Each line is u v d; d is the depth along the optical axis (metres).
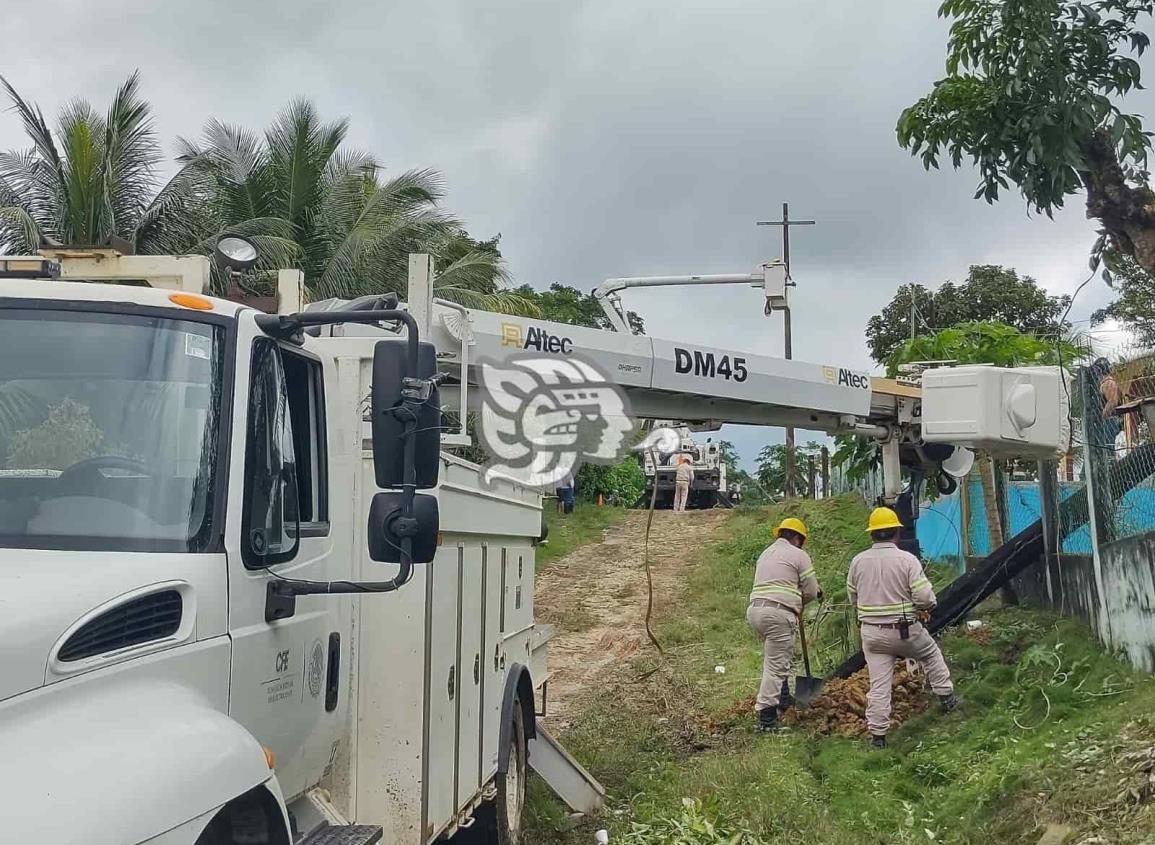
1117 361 8.84
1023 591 11.72
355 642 4.60
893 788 7.65
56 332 3.58
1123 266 7.14
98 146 18.31
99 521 3.30
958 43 6.63
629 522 25.78
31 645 2.69
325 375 4.48
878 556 8.91
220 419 3.57
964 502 14.64
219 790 2.92
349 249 19.23
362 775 4.59
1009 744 7.74
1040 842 5.91
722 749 9.24
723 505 30.95
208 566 3.35
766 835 6.94
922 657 8.91
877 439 10.34
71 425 3.45
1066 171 6.48
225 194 19.70
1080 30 6.35
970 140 6.72
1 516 3.27
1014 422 9.30
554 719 10.87
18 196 18.69
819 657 11.93
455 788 5.29
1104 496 8.99
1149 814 5.59
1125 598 8.41
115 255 4.72
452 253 22.75
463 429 5.30
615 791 8.20
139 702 2.97
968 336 13.68
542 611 17.19
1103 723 7.11
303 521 4.18
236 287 4.95
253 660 3.59
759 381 8.73
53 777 2.55
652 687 11.99
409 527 3.47
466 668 5.57
